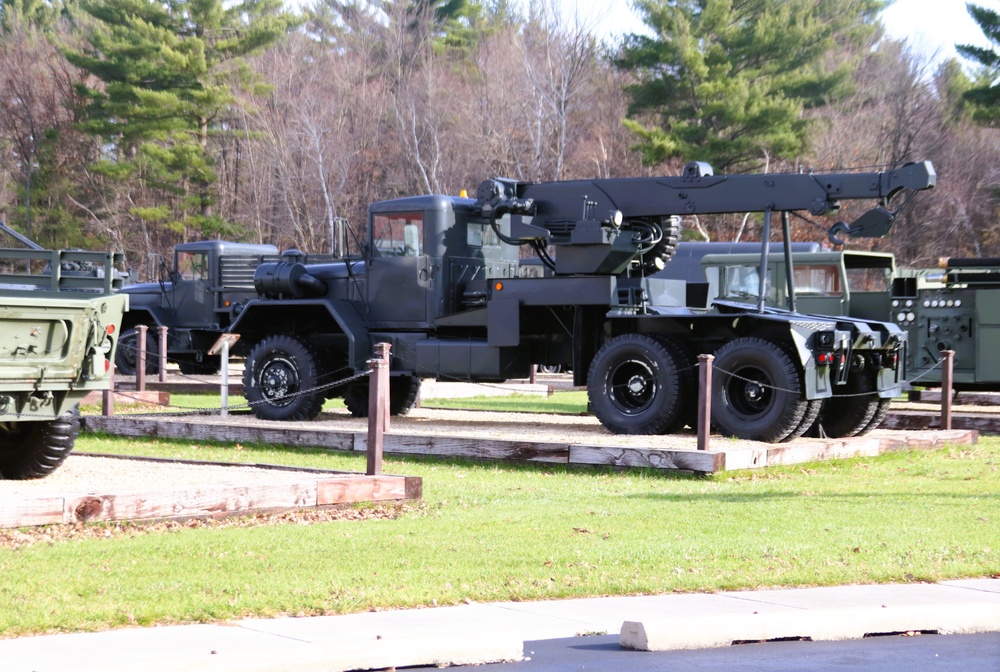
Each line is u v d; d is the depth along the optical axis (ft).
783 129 145.59
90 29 207.82
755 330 49.62
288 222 183.62
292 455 45.80
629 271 54.29
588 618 22.74
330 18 221.87
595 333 53.26
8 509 28.30
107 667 17.72
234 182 187.32
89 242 183.73
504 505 34.76
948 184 160.04
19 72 195.72
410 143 183.11
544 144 172.35
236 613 22.00
